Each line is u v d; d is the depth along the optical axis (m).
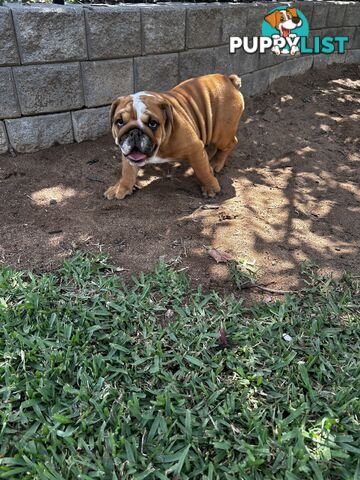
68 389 0.76
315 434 0.71
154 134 1.11
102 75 1.55
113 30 1.50
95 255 1.09
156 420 0.72
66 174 1.44
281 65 2.31
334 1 2.56
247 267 1.09
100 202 1.31
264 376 0.82
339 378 0.81
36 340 0.84
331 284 1.05
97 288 0.99
